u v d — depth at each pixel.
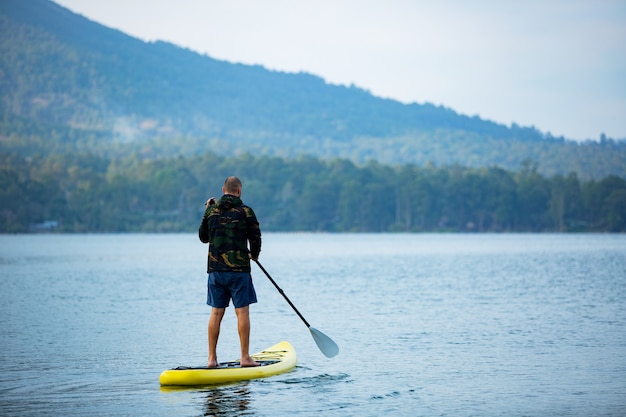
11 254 75.75
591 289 29.98
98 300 26.48
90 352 15.17
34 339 17.00
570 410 10.37
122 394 11.41
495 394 11.29
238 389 11.67
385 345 15.77
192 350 15.44
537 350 15.09
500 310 22.33
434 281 35.16
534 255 68.81
